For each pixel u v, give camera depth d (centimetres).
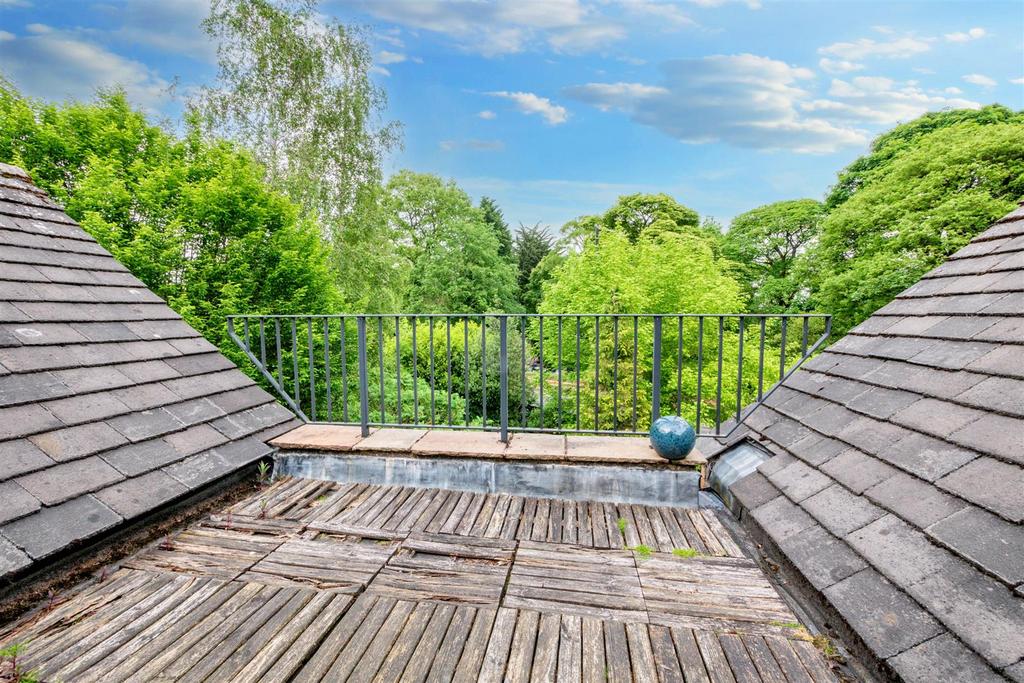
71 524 196
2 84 827
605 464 293
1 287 262
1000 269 249
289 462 326
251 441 315
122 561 220
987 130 1145
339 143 1116
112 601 191
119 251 695
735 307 1083
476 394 1089
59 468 211
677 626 179
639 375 986
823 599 175
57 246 325
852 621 153
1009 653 116
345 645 170
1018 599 125
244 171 841
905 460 194
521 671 158
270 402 360
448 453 306
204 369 339
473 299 2264
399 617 185
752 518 236
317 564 221
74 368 258
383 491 305
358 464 318
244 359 796
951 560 146
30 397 226
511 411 1047
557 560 226
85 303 303
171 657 161
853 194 1582
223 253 811
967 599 134
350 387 975
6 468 194
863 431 228
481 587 205
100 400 256
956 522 155
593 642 171
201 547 235
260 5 1038
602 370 1005
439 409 952
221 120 1030
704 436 332
